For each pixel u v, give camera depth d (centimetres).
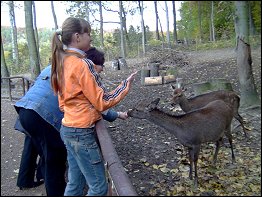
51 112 305
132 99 478
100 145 272
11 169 412
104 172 266
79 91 249
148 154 392
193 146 337
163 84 509
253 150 323
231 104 357
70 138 257
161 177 338
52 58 260
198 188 308
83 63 247
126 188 216
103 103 248
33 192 349
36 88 317
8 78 631
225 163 345
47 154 311
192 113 347
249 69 325
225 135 363
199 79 428
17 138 506
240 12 313
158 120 344
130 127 471
